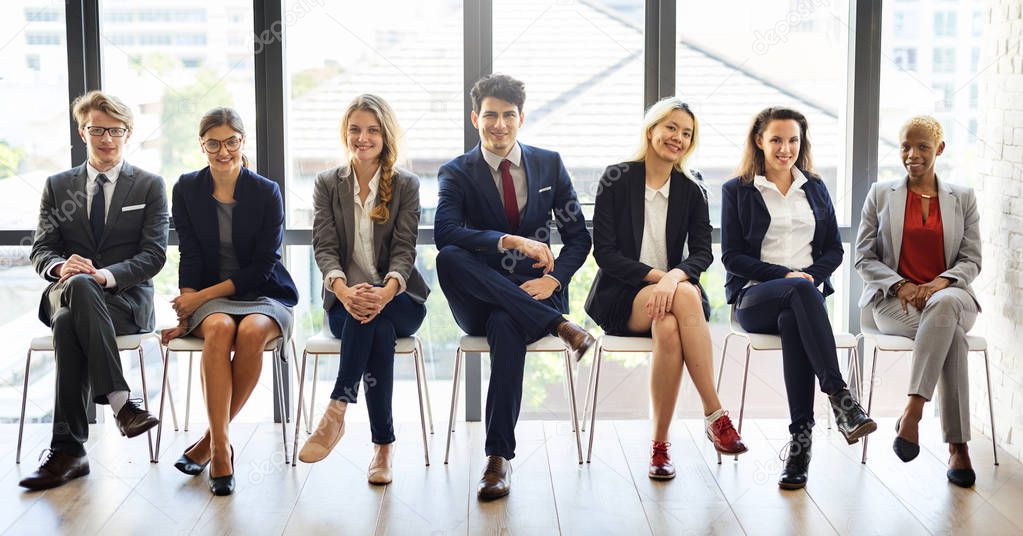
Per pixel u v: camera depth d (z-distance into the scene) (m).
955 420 3.44
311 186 4.17
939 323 3.45
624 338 3.60
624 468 3.60
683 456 3.73
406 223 3.66
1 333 4.14
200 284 3.71
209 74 4.07
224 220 3.71
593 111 4.15
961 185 3.82
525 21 4.10
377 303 3.43
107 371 3.43
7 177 4.06
